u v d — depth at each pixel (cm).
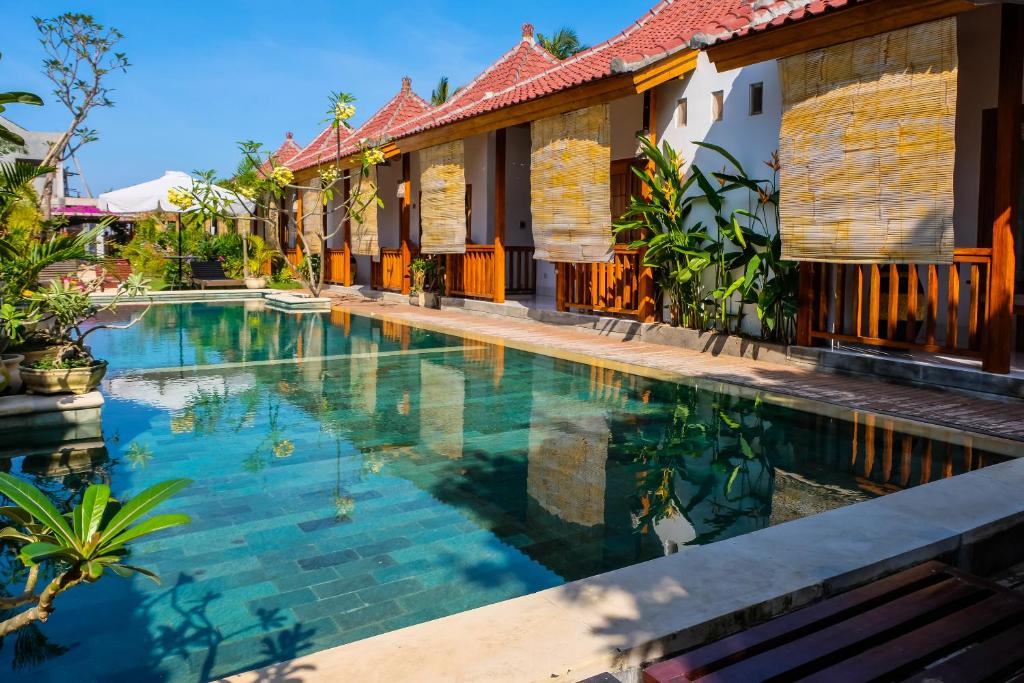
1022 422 530
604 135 948
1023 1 511
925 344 657
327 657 207
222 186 1825
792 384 679
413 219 1638
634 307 980
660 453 483
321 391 686
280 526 359
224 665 238
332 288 1862
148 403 634
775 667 206
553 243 1055
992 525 308
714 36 789
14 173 578
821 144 698
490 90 1414
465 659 205
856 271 717
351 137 1914
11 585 297
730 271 850
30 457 470
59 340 631
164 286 1873
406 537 346
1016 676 204
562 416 586
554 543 339
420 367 807
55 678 231
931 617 238
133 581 298
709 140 887
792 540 287
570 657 205
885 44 637
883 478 427
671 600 238
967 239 753
